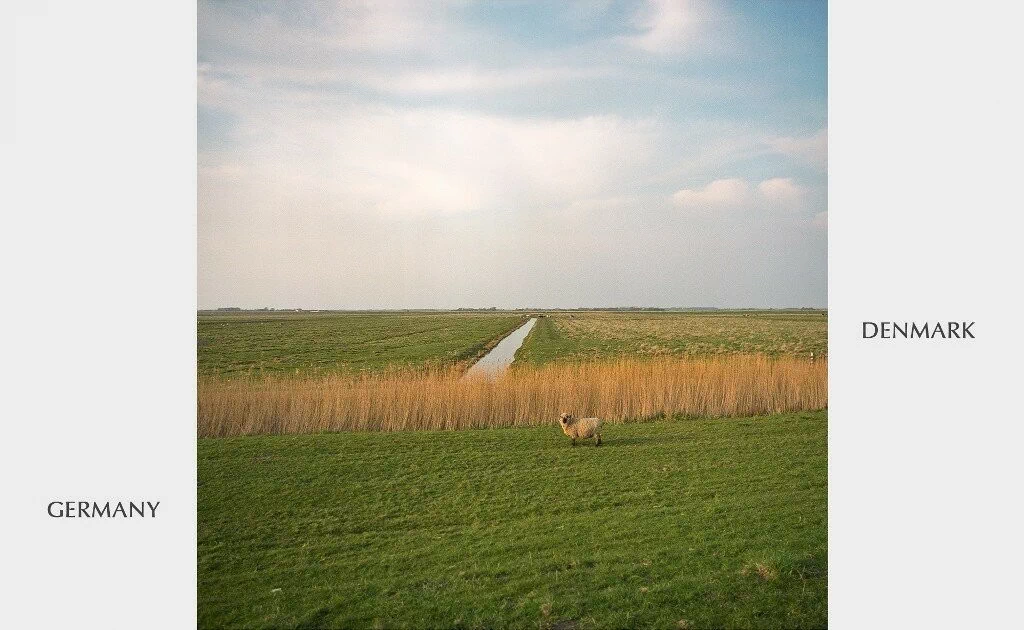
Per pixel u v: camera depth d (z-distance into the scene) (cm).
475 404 1377
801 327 5550
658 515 772
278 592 625
